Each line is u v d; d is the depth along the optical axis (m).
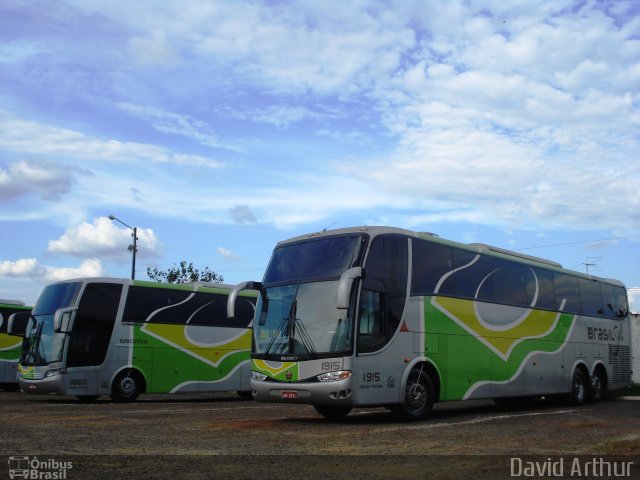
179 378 23.05
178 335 23.27
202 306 24.14
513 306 18.00
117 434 11.58
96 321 21.55
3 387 31.06
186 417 15.12
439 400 15.13
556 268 20.33
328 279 13.86
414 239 15.23
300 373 13.46
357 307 13.44
